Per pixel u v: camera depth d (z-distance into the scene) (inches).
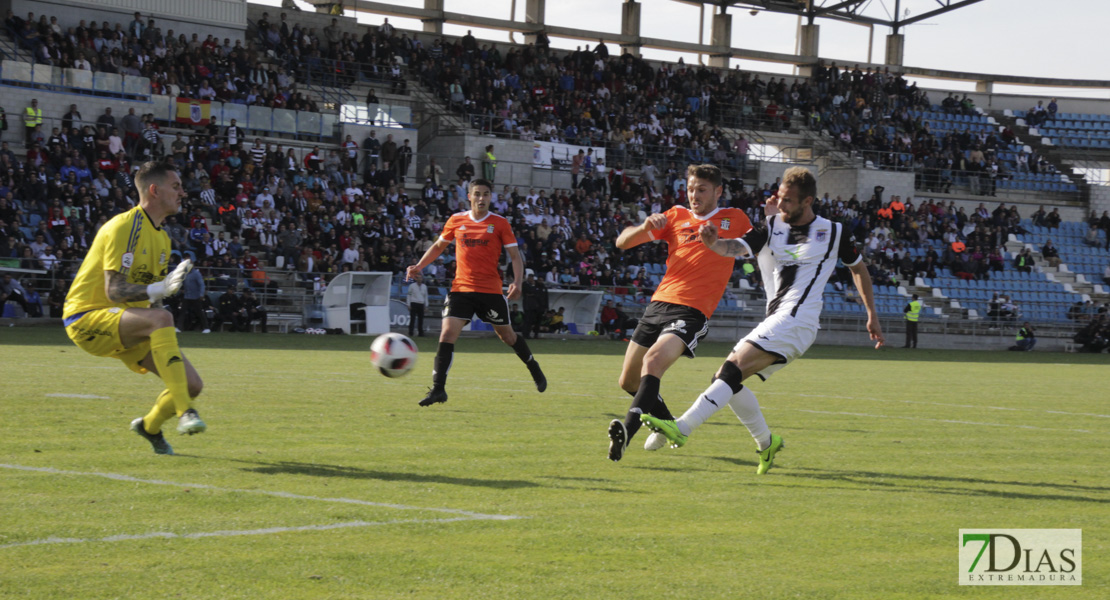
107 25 1405.0
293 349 825.5
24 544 169.2
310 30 1660.9
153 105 1321.4
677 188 1686.8
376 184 1408.7
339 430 329.7
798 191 262.7
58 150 1154.0
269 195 1250.0
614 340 1262.3
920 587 159.9
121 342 262.1
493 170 1565.0
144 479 229.1
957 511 221.9
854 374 782.5
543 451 296.2
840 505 224.8
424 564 164.2
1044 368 978.7
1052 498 242.4
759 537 190.1
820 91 2081.7
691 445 323.3
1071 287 1791.3
